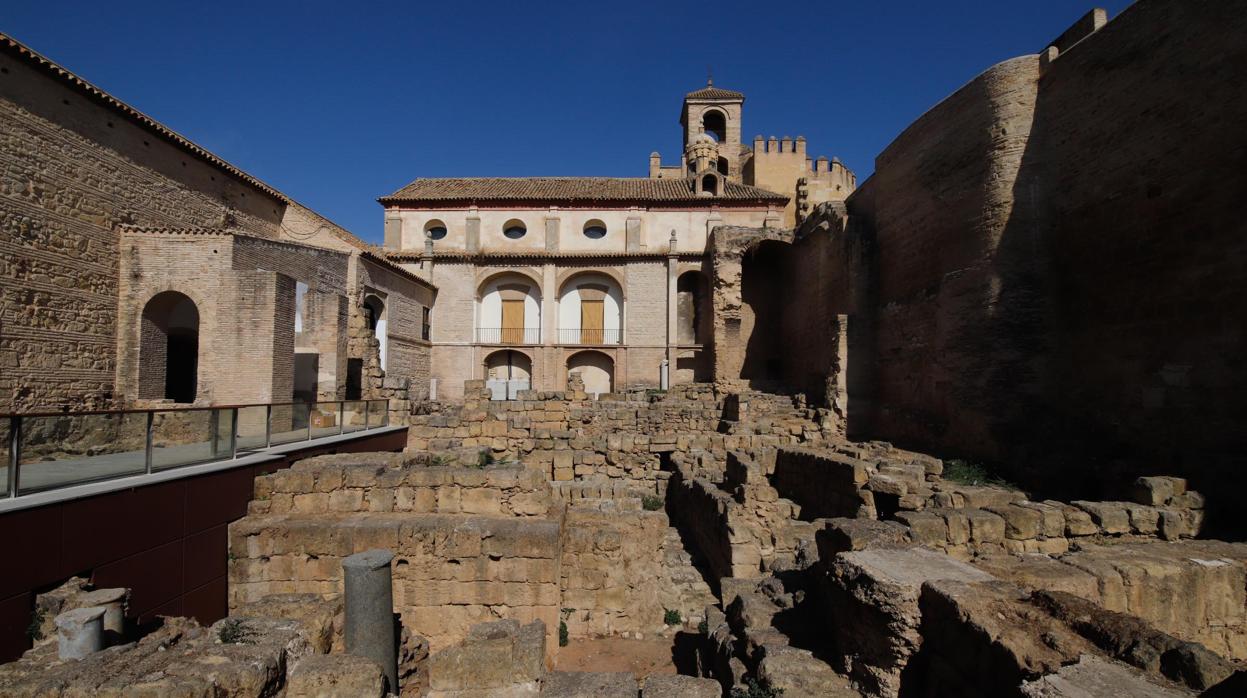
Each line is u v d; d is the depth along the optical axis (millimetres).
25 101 20078
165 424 9508
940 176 20062
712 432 23422
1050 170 16703
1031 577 5973
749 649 6504
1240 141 11781
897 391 22578
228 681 5035
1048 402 16172
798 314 34094
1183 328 12820
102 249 22609
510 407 23703
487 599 9375
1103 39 15070
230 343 22359
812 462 14648
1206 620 6699
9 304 19469
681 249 41594
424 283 38531
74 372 21422
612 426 23703
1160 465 13125
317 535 9602
